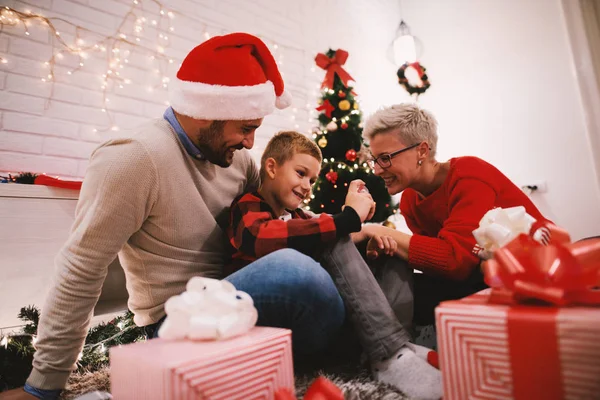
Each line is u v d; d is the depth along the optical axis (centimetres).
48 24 166
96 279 70
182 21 212
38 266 125
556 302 42
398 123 110
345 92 238
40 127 161
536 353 40
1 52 154
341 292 76
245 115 79
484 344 44
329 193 221
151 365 42
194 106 77
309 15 286
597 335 37
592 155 229
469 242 89
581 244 46
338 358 89
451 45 308
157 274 78
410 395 65
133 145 73
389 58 345
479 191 99
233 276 73
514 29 272
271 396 49
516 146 266
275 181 98
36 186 126
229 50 80
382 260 93
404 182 113
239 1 242
